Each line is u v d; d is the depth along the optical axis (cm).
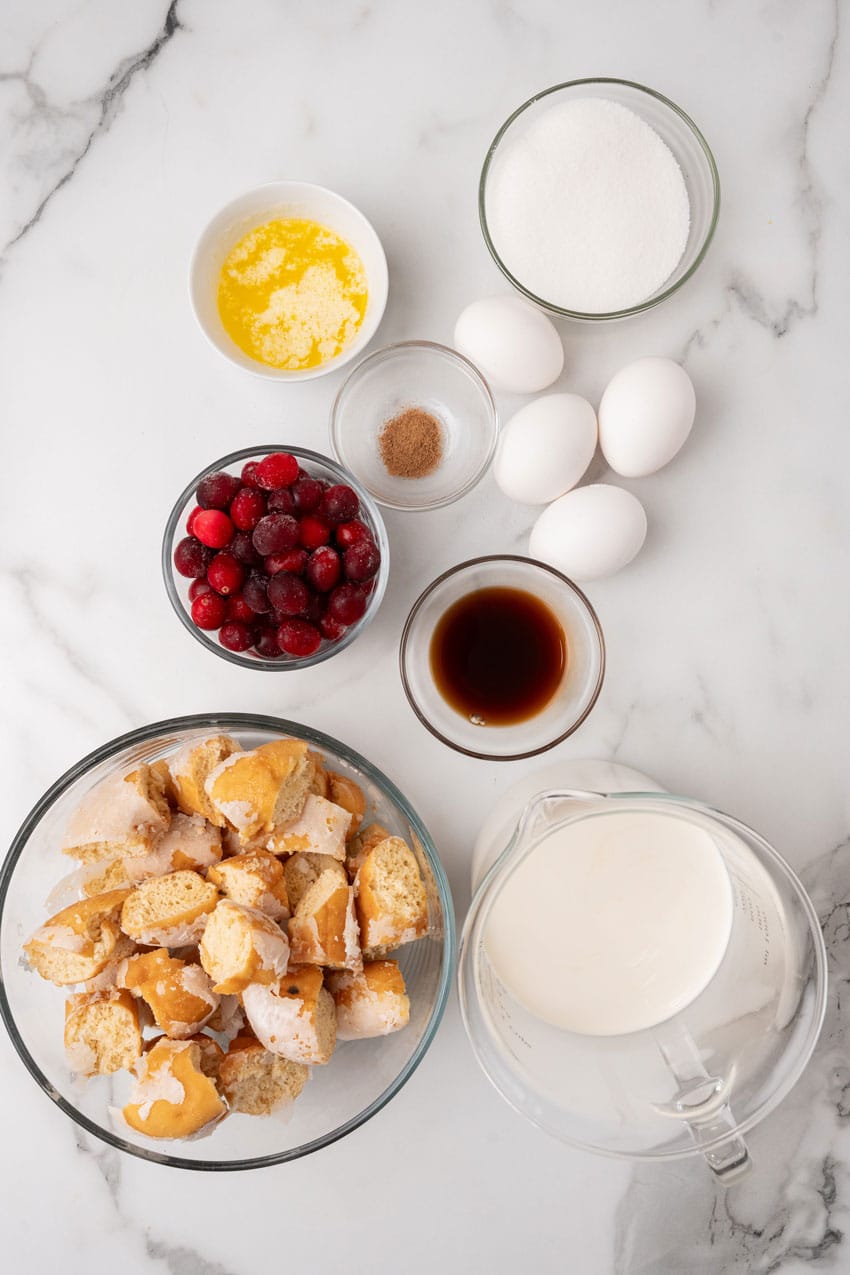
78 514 74
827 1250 72
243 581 68
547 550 70
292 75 73
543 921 66
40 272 74
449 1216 73
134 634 73
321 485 69
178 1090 64
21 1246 73
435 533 73
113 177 74
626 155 71
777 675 73
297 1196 73
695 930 67
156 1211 72
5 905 67
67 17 74
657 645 73
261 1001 63
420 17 73
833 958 73
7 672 73
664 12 74
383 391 74
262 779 64
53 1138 73
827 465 73
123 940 66
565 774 70
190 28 74
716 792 73
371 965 67
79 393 74
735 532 73
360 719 73
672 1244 72
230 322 73
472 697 73
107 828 65
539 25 73
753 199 73
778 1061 64
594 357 73
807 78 73
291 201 72
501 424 73
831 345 73
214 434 74
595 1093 66
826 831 73
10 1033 66
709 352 73
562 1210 73
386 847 65
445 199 74
